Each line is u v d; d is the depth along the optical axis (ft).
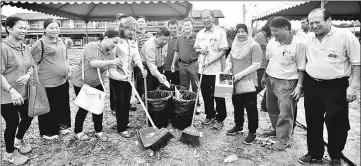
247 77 10.69
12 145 9.22
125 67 11.80
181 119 12.57
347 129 8.63
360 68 7.69
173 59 15.44
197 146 10.94
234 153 10.38
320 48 8.20
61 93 11.61
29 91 9.29
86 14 30.73
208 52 12.50
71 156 10.03
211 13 12.24
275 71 9.89
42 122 11.39
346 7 26.30
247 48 10.48
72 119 14.62
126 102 11.81
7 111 8.75
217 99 12.64
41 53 10.48
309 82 8.86
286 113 9.99
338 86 8.16
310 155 9.44
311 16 7.98
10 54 8.72
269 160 9.80
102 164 9.53
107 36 10.23
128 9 28.86
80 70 11.02
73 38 107.14
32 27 112.57
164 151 10.47
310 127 9.20
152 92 13.50
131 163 9.64
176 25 15.88
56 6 24.16
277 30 9.14
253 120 10.92
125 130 12.05
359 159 9.00
